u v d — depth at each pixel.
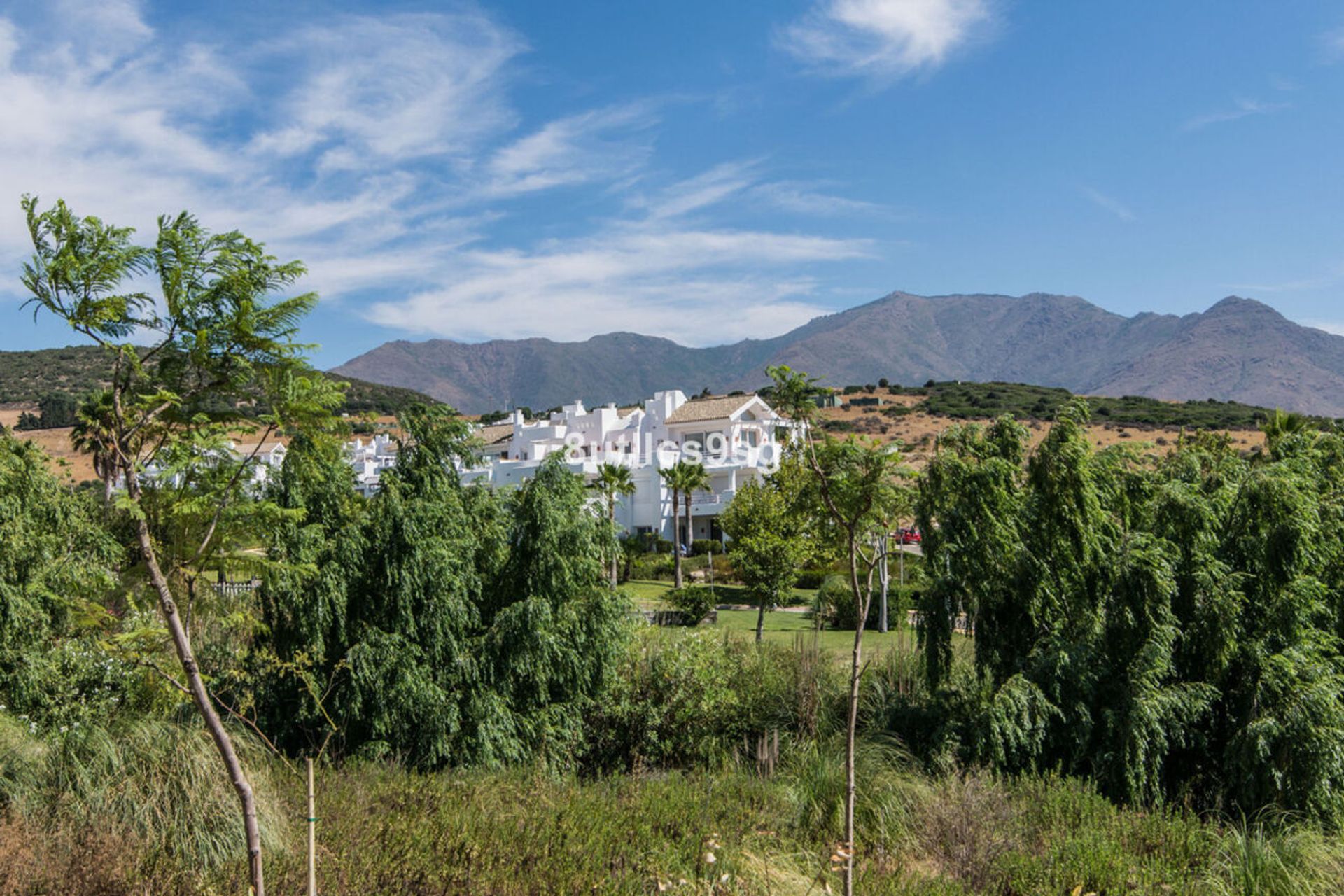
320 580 12.09
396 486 13.41
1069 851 9.01
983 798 10.23
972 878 8.55
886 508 7.53
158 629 5.41
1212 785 11.88
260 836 7.61
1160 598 12.08
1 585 12.59
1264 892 8.34
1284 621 12.06
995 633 13.32
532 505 13.85
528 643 13.04
